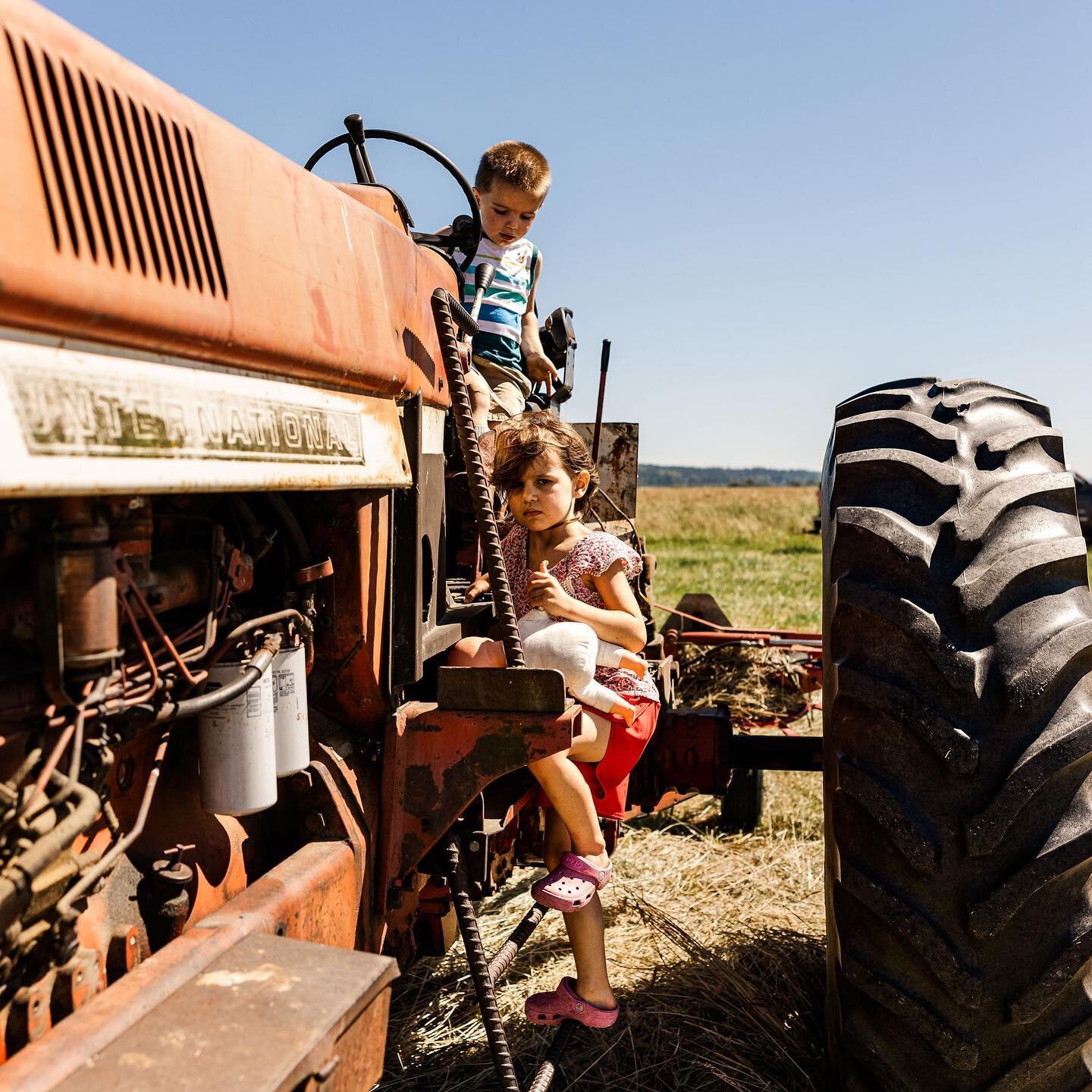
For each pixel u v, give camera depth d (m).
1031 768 2.02
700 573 19.48
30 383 1.14
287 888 1.63
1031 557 2.14
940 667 2.08
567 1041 2.27
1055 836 2.03
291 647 1.80
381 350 1.97
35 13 1.24
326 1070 1.27
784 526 42.06
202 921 1.51
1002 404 2.50
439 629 2.32
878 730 2.16
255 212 1.60
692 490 62.62
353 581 1.98
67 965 1.31
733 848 4.27
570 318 4.34
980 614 2.10
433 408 2.35
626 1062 2.69
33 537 1.28
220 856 1.69
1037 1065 2.08
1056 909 2.06
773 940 3.27
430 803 2.00
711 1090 2.57
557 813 2.36
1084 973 2.08
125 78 1.37
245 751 1.63
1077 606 2.15
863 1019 2.19
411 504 2.12
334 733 2.00
